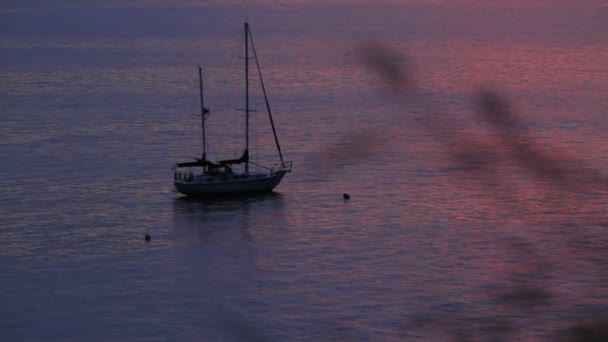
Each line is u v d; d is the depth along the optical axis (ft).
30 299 492.95
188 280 526.57
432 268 510.99
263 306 468.34
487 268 478.59
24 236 637.71
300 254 579.07
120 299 490.49
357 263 545.44
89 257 583.99
